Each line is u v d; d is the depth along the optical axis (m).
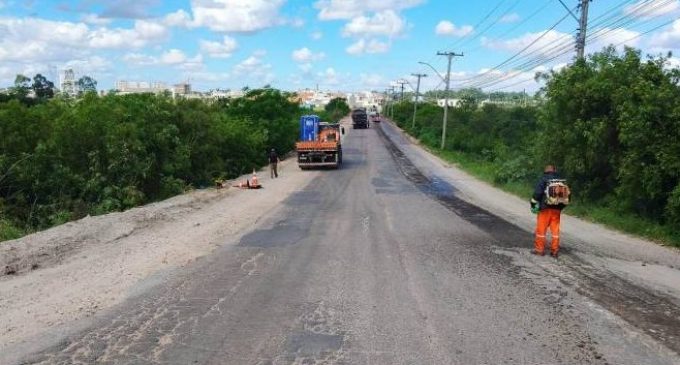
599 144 16.20
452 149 50.97
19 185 19.06
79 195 20.11
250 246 11.16
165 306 7.23
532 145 24.08
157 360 5.52
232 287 8.10
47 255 10.45
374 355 5.61
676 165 12.54
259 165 35.91
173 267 9.39
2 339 6.19
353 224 13.97
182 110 27.56
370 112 142.25
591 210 16.34
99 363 5.46
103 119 21.08
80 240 11.73
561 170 18.09
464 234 12.54
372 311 6.98
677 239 12.15
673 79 15.29
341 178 27.69
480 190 23.28
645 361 5.49
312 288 8.02
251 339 6.05
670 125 13.18
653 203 14.13
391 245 11.20
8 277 8.99
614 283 8.45
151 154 22.23
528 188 22.14
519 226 13.85
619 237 12.97
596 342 5.97
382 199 19.52
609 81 16.12
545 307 7.16
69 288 8.20
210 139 28.00
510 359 5.50
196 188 25.59
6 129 18.92
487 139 50.09
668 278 8.91
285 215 15.60
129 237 12.29
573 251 10.90
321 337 6.11
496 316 6.79
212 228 13.39
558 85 17.55
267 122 42.59
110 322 6.65
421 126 76.88
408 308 7.09
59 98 23.81
